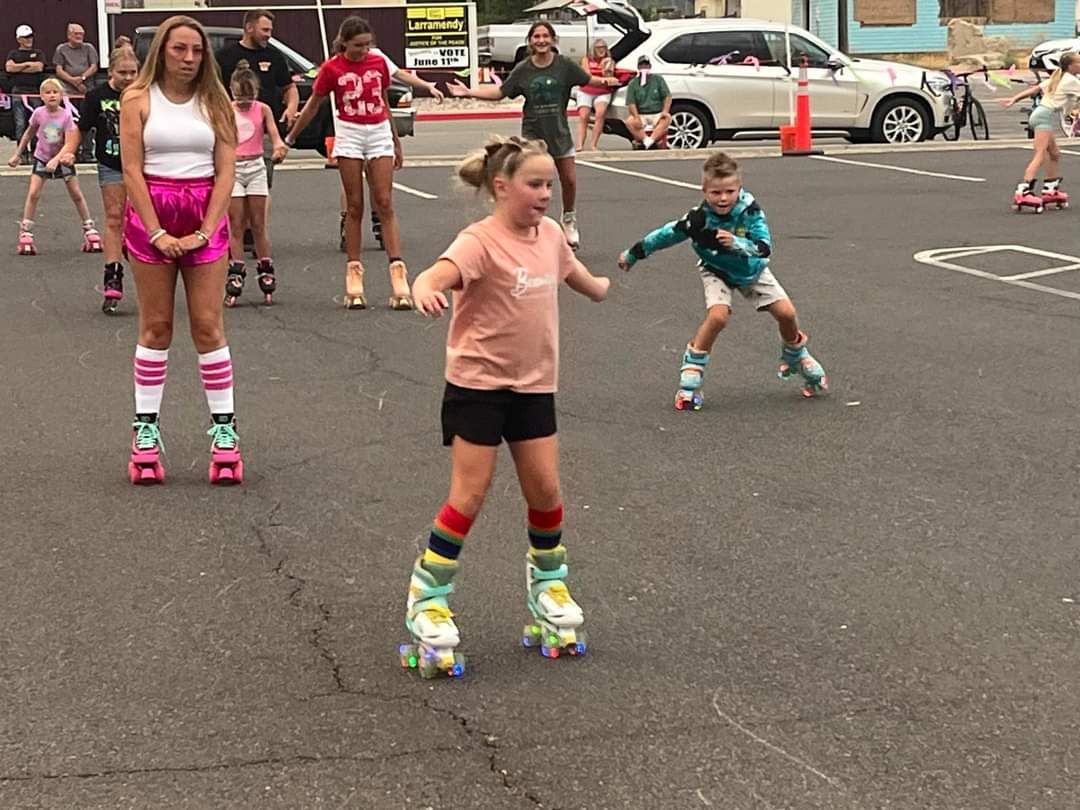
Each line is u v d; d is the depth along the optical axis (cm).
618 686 445
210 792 384
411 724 421
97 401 789
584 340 942
